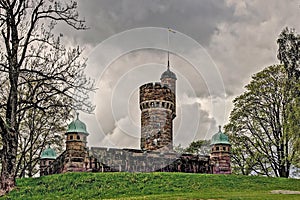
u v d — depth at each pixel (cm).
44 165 3394
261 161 3797
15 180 2581
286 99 3688
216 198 1909
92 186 2472
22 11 2464
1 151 2338
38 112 3284
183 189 2416
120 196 2294
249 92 3888
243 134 3888
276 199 1856
